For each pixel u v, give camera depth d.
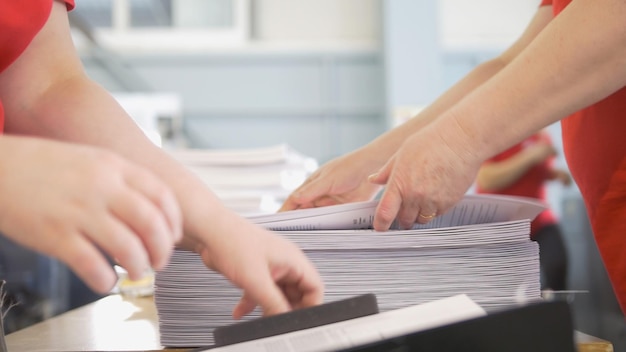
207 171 1.22
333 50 5.36
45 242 0.30
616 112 0.72
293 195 0.85
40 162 0.30
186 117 5.38
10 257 1.26
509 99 0.62
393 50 5.16
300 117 5.41
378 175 0.69
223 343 0.44
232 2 5.46
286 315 0.44
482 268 0.61
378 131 5.42
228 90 5.38
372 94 5.40
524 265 0.62
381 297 0.60
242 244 0.45
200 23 5.48
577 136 0.79
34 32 0.60
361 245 0.59
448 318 0.43
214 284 0.59
